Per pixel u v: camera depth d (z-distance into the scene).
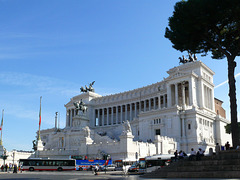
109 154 72.06
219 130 97.31
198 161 33.97
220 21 39.44
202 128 87.81
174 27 40.84
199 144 81.00
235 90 39.19
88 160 69.00
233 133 37.50
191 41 41.72
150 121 93.25
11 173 57.06
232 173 28.08
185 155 42.06
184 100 103.94
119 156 69.38
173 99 110.75
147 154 72.88
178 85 113.06
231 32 41.69
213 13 37.34
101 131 110.88
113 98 144.00
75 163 68.69
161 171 36.59
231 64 40.47
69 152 84.19
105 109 148.50
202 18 37.12
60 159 68.69
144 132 94.06
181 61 120.00
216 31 40.56
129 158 65.62
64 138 102.12
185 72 105.81
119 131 107.62
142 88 132.38
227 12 37.66
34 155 92.12
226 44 42.28
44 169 67.69
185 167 33.59
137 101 132.12
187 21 38.12
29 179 36.69
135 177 37.12
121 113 138.25
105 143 74.31
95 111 149.25
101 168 63.59
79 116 117.88
